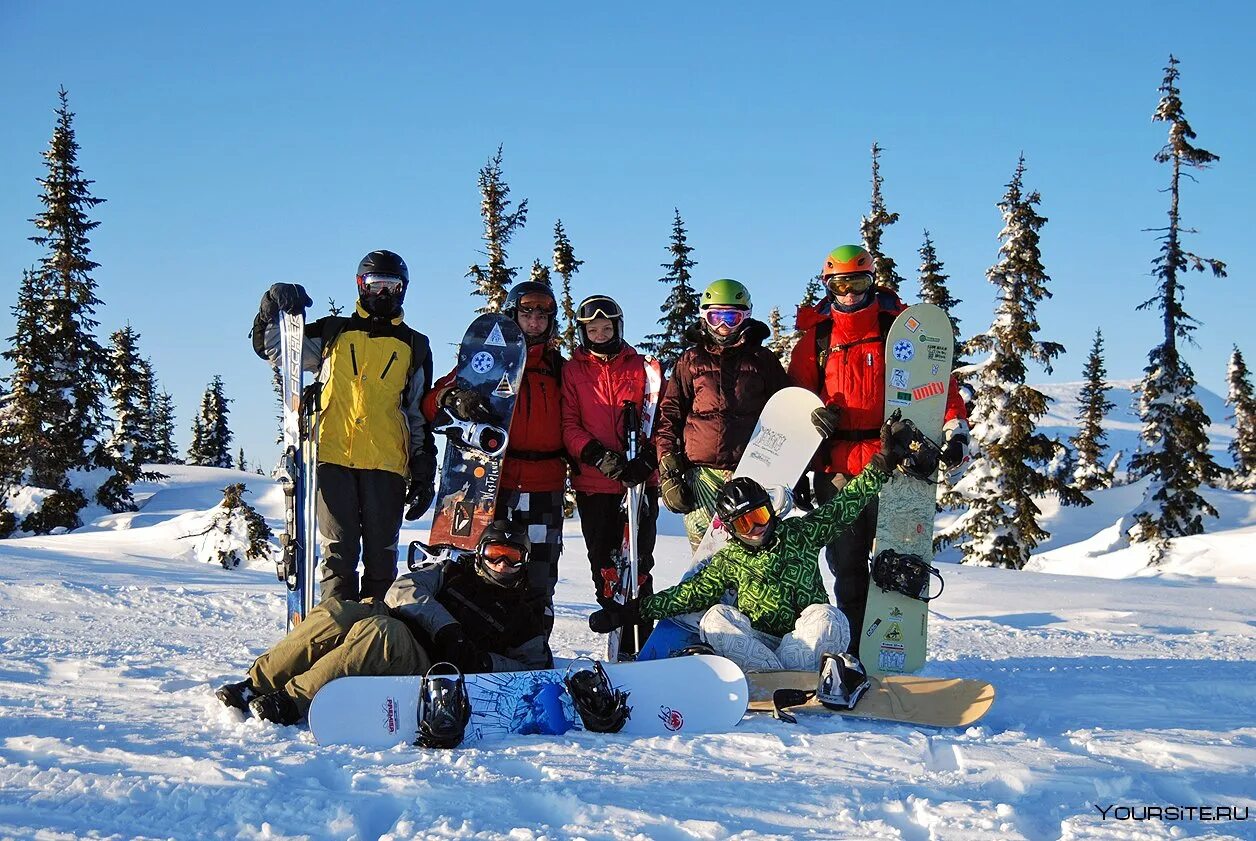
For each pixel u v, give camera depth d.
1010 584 13.02
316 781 2.99
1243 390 43.62
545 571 5.58
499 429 5.42
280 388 5.52
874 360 5.50
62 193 31.69
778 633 4.74
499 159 27.39
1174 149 24.27
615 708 3.93
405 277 5.37
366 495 5.23
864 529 5.49
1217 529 26.12
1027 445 23.72
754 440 5.32
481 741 3.76
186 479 40.03
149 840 2.46
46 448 30.44
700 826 2.66
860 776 3.26
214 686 4.70
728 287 5.40
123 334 44.69
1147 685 5.46
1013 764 3.42
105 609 8.11
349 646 3.96
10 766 3.03
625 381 5.67
